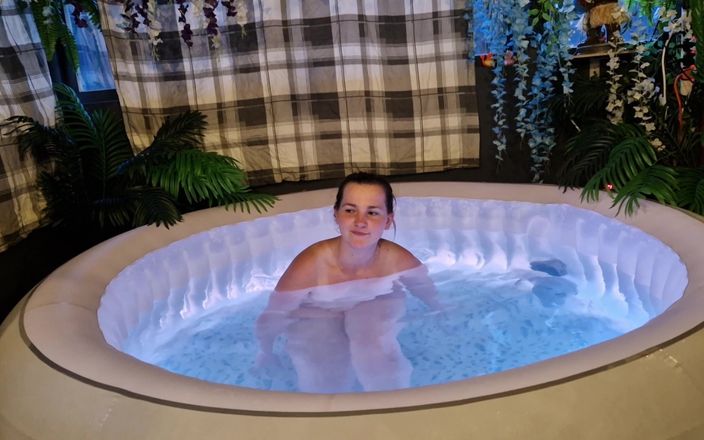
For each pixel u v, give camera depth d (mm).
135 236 2455
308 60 3236
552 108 3143
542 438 1099
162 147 2912
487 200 2811
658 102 2941
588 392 1171
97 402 1252
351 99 3266
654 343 1304
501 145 3232
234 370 1795
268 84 3250
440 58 3211
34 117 2867
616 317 1984
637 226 2328
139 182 3033
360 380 1669
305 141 3326
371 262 2219
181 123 3031
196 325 2129
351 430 1102
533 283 2283
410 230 2812
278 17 3186
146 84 3170
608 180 2543
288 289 2176
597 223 2494
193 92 3221
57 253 3109
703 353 1305
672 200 2369
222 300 2334
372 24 3184
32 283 2934
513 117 3352
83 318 1750
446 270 2457
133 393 1250
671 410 1185
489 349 1824
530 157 3395
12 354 1512
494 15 3051
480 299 2172
